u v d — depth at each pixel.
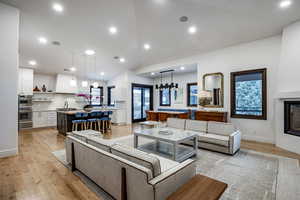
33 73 6.83
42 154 3.29
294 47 3.38
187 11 3.41
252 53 4.43
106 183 1.82
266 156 3.19
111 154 1.80
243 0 2.93
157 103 8.91
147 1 3.19
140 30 4.25
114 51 5.51
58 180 2.23
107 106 8.66
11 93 3.11
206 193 1.23
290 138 3.52
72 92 7.46
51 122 6.93
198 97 5.54
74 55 5.60
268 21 3.50
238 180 2.24
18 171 2.50
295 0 2.81
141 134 3.38
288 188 2.04
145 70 7.44
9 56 3.06
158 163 1.47
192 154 3.16
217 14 3.43
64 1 3.12
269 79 4.14
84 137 2.44
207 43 4.75
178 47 5.18
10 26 3.07
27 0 3.04
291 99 3.49
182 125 4.38
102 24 3.96
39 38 4.34
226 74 4.92
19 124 6.01
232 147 3.18
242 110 4.66
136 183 1.42
